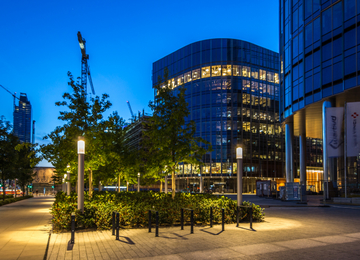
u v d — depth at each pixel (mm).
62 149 19750
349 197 29688
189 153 20516
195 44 79500
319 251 8219
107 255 7793
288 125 44625
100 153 19953
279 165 79062
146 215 12492
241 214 14086
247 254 7852
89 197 19438
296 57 37125
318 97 32656
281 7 43375
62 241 9625
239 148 14102
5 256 7629
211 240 9688
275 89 81250
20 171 42312
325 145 32312
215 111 75250
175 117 20453
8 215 18438
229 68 76188
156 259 7363
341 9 29938
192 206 13555
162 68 88062
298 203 29969
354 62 28250
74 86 19969
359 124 27609
